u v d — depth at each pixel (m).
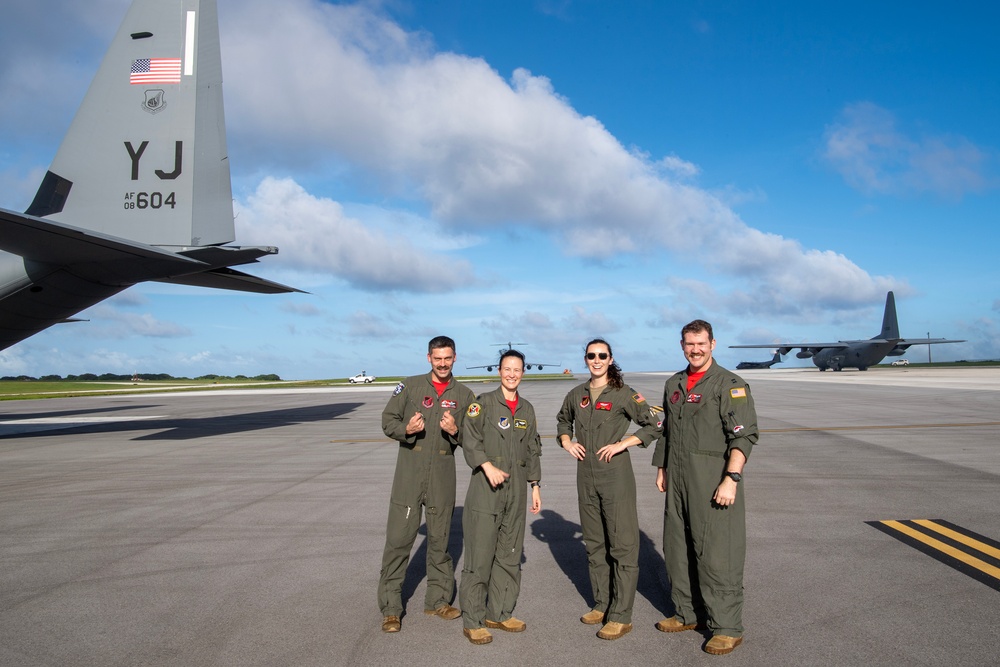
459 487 8.62
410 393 4.14
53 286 13.08
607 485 3.89
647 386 36.38
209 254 12.73
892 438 12.19
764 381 40.09
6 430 17.09
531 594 4.46
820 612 4.02
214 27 13.43
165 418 20.44
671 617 4.05
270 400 31.08
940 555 5.16
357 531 6.14
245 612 4.16
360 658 3.48
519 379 4.04
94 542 5.83
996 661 3.32
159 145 13.20
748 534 5.80
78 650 3.60
